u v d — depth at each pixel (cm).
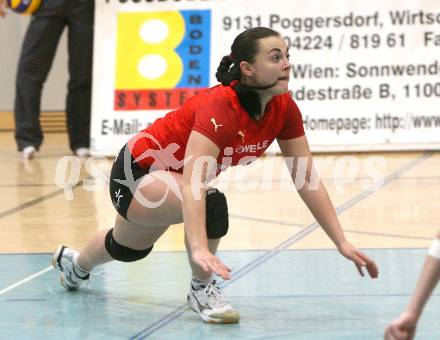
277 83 759
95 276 1027
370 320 827
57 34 2112
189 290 935
